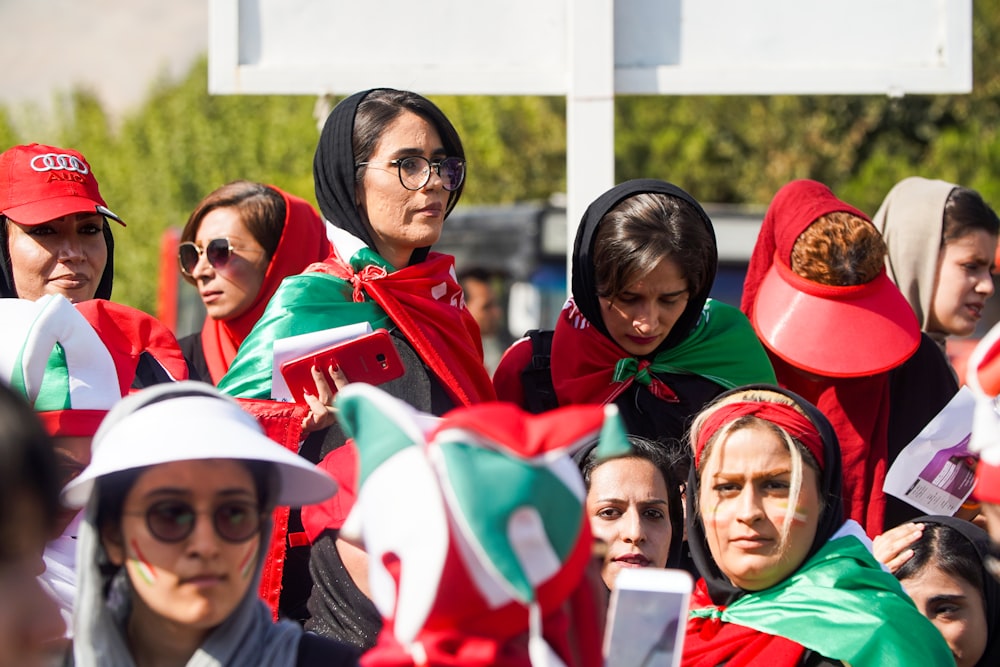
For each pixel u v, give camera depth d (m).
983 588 10.18
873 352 11.76
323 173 11.23
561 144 60.53
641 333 11.33
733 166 59.97
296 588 10.31
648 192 11.51
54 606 5.80
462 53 14.41
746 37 14.56
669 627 7.06
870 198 53.47
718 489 9.20
